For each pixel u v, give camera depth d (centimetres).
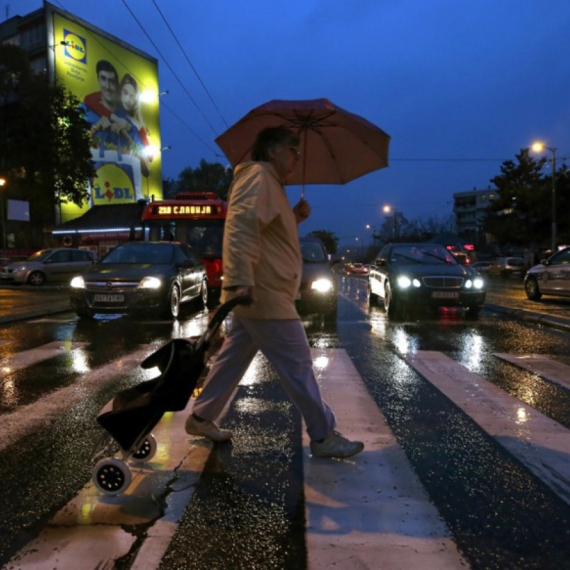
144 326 945
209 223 1473
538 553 229
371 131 362
